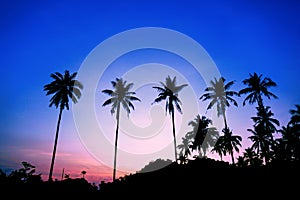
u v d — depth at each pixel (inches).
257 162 1557.6
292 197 661.9
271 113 1520.7
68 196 942.4
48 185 998.4
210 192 777.6
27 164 1003.9
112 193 980.6
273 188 747.4
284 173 864.3
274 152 1419.8
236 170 991.6
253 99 1496.1
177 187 879.1
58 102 1298.0
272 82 1457.9
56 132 1256.2
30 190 911.7
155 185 954.7
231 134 1497.3
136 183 1040.8
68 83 1343.5
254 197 698.2
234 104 1449.3
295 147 1301.7
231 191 767.1
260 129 1546.5
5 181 903.7
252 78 1507.1
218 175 938.7
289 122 1350.9
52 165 1176.8
